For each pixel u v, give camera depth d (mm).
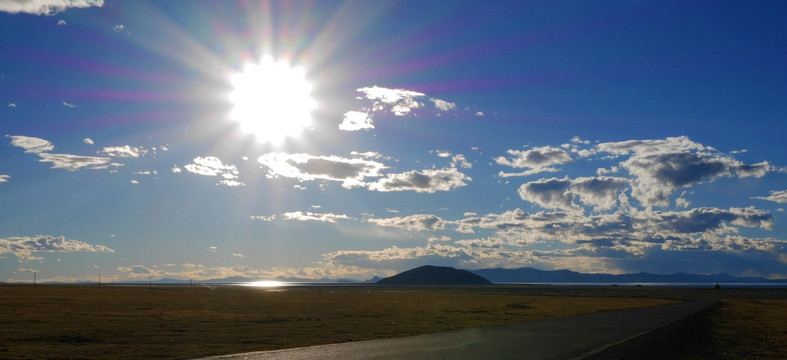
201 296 130875
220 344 34125
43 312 64312
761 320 61688
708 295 182625
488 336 35562
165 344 34125
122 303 89750
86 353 29891
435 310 78438
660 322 48438
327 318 59500
